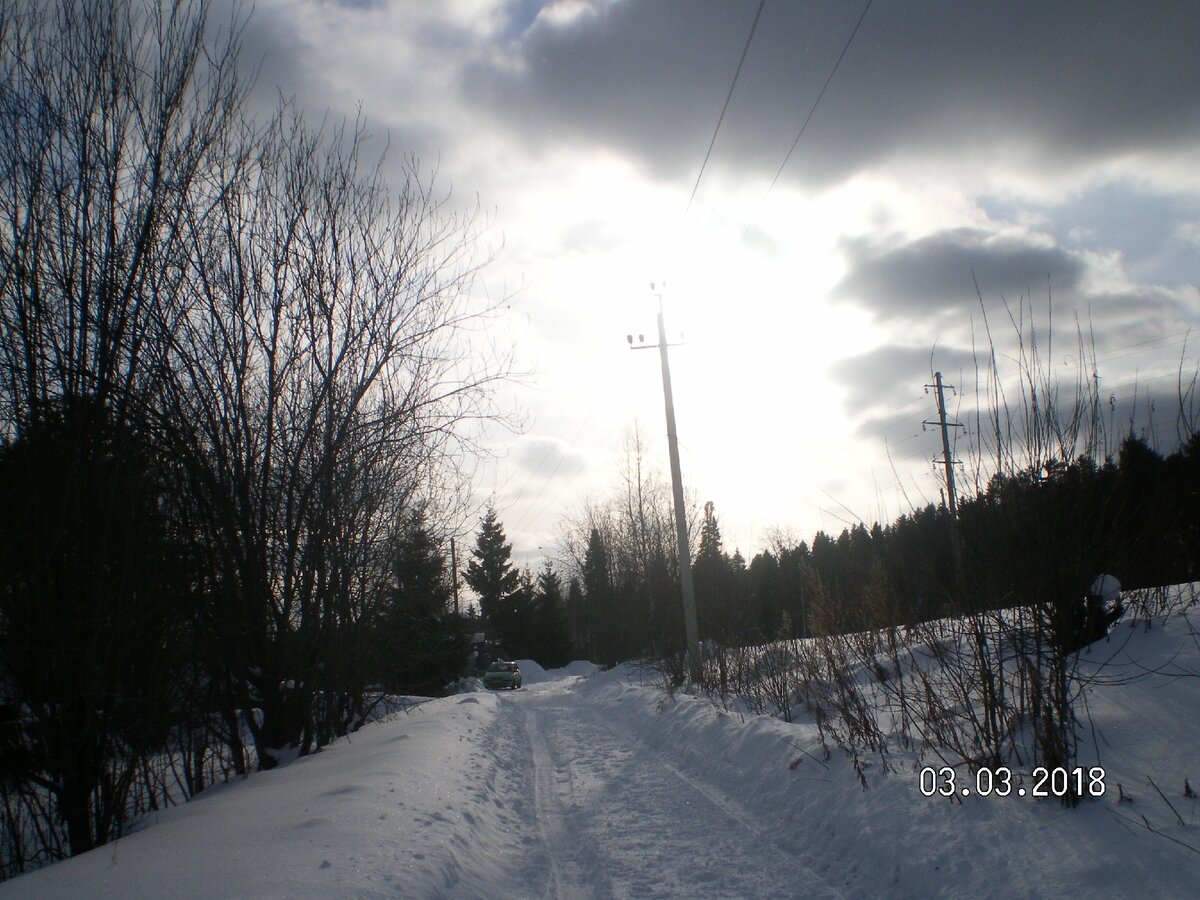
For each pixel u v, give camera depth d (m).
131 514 8.29
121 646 8.12
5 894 5.30
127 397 8.48
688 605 20.56
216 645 9.94
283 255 10.76
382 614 13.62
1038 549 6.41
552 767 12.25
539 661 67.56
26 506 7.67
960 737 7.43
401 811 7.20
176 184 9.31
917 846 5.89
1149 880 4.61
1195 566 8.73
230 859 5.70
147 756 8.88
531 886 6.59
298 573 10.93
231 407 10.24
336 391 11.06
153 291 8.99
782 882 6.14
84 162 8.52
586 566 46.19
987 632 6.87
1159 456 7.32
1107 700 7.09
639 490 35.34
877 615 9.20
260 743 10.91
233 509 10.03
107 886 5.22
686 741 12.06
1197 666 7.05
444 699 22.23
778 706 12.28
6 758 7.68
